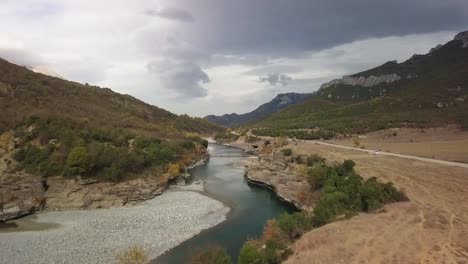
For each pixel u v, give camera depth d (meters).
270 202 67.25
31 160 65.31
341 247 34.00
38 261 39.62
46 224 52.41
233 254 42.41
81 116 112.81
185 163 103.81
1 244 44.28
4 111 83.94
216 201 67.06
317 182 62.06
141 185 69.88
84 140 77.00
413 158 84.44
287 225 41.28
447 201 47.31
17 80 114.62
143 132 128.00
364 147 116.06
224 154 145.12
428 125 153.88
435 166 71.19
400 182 59.09
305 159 88.94
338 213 44.72
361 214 44.03
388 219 41.19
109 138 88.81
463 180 57.25
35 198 59.34
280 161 89.62
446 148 103.31
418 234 36.09
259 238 45.09
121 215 57.19
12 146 69.44
